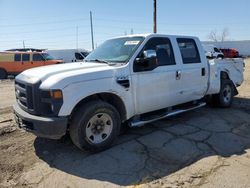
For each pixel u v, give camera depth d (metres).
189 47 6.15
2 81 18.58
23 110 4.53
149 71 5.15
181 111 5.93
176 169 3.99
